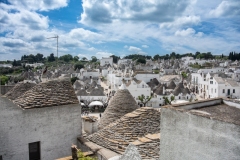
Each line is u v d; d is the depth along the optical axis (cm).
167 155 708
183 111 653
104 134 1155
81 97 6034
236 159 529
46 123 1109
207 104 847
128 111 1462
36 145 1105
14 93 1505
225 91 6656
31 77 9338
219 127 562
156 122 1189
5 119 990
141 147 945
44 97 1147
